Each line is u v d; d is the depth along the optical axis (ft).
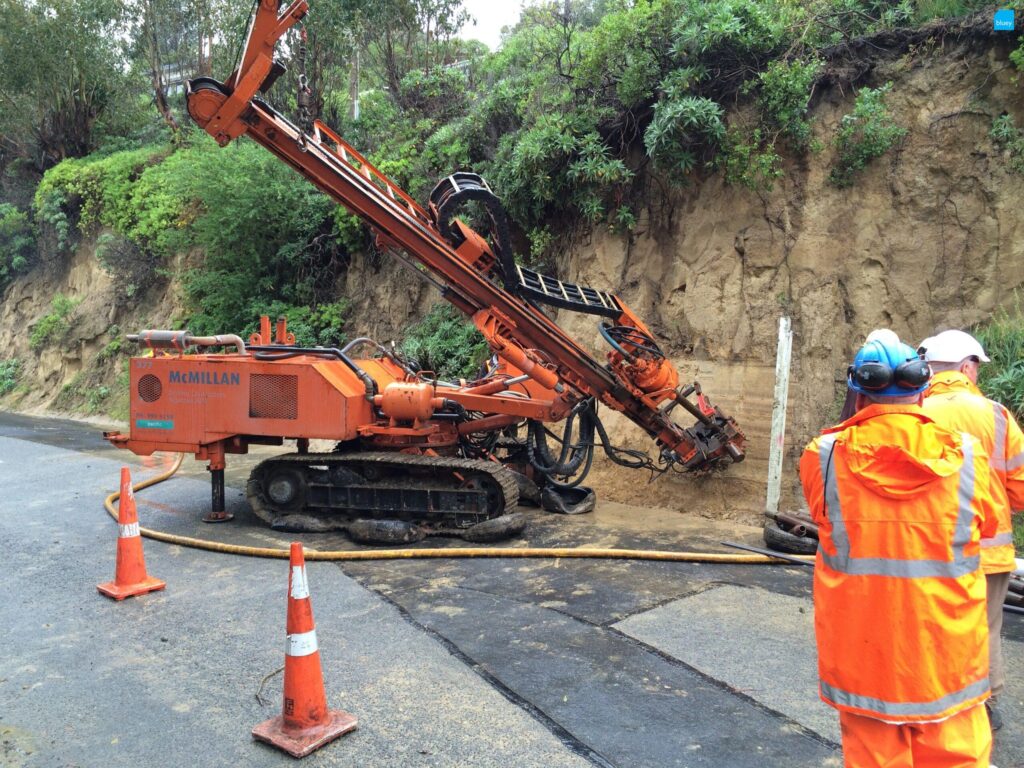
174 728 12.46
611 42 32.09
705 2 30.40
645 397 25.57
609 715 12.63
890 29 27.96
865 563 7.73
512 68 45.16
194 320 52.49
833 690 7.97
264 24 22.18
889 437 7.75
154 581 19.39
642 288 32.32
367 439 25.61
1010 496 11.05
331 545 23.24
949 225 25.95
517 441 29.30
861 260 27.22
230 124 22.94
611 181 32.58
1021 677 13.87
